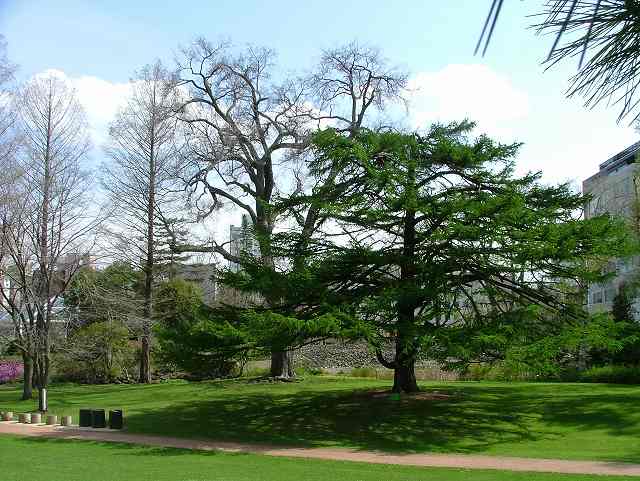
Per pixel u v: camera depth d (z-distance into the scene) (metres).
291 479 13.27
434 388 29.06
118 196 39.72
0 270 27.73
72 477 13.59
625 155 33.84
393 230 23.80
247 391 31.41
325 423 22.25
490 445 18.25
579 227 20.27
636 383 30.75
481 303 24.19
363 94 37.84
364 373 39.84
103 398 30.88
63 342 30.72
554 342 19.14
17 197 27.53
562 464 15.03
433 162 23.83
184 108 37.59
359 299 21.44
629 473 13.46
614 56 3.33
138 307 33.91
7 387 41.00
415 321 20.80
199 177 36.66
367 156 22.12
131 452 17.64
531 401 24.81
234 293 35.47
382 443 18.88
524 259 20.17
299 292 22.66
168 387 34.44
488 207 20.08
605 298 42.38
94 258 30.41
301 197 23.44
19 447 18.47
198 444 19.14
